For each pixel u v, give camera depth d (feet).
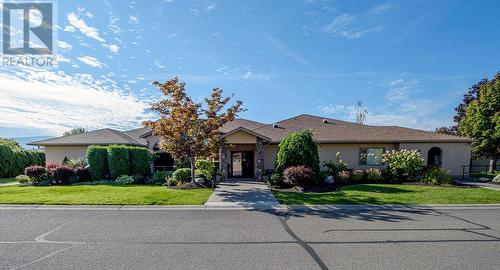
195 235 20.59
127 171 56.34
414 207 31.32
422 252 17.33
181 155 45.29
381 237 20.34
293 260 15.93
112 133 75.66
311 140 52.19
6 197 34.63
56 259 15.89
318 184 47.73
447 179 51.55
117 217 26.03
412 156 54.85
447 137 65.46
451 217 26.73
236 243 18.84
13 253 16.76
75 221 24.45
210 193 39.42
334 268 14.89
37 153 83.20
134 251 17.22
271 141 60.59
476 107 78.79
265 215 27.25
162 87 43.70
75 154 68.64
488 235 20.97
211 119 44.62
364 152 65.98
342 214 27.84
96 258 16.06
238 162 67.77
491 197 36.83
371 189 44.21
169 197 35.53
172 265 15.15
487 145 75.15
